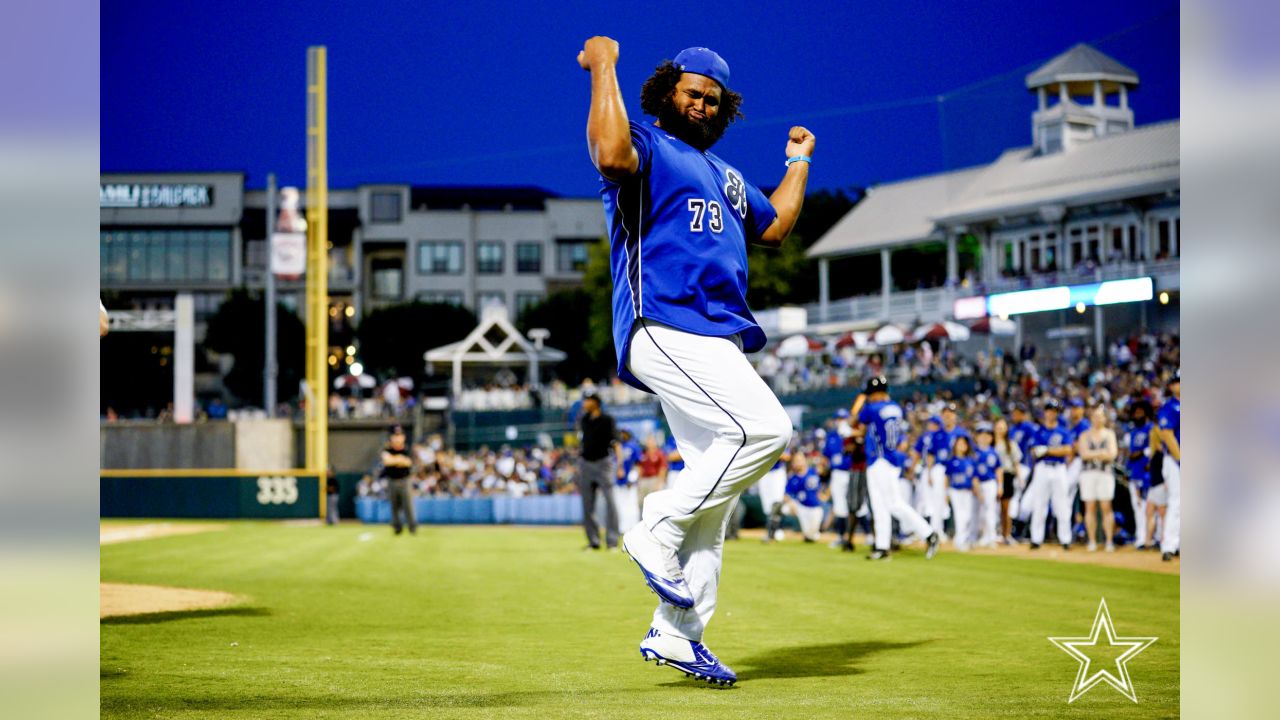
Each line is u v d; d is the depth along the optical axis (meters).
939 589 7.92
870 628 5.59
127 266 53.62
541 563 10.92
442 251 60.28
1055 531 14.97
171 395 47.78
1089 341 27.30
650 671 4.08
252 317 51.31
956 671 4.07
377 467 32.38
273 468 33.75
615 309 3.67
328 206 59.88
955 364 27.95
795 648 4.82
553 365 53.19
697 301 3.52
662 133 3.62
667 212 3.53
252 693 3.54
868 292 43.34
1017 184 30.92
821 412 24.03
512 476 26.89
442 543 15.24
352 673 4.05
